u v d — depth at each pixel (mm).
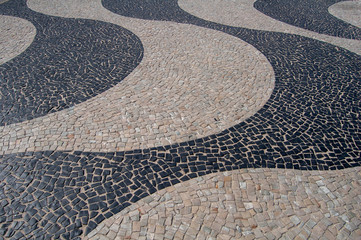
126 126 5270
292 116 5707
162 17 9453
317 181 4488
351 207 4156
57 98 5871
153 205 4039
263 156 4832
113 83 6355
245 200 4160
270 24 9367
